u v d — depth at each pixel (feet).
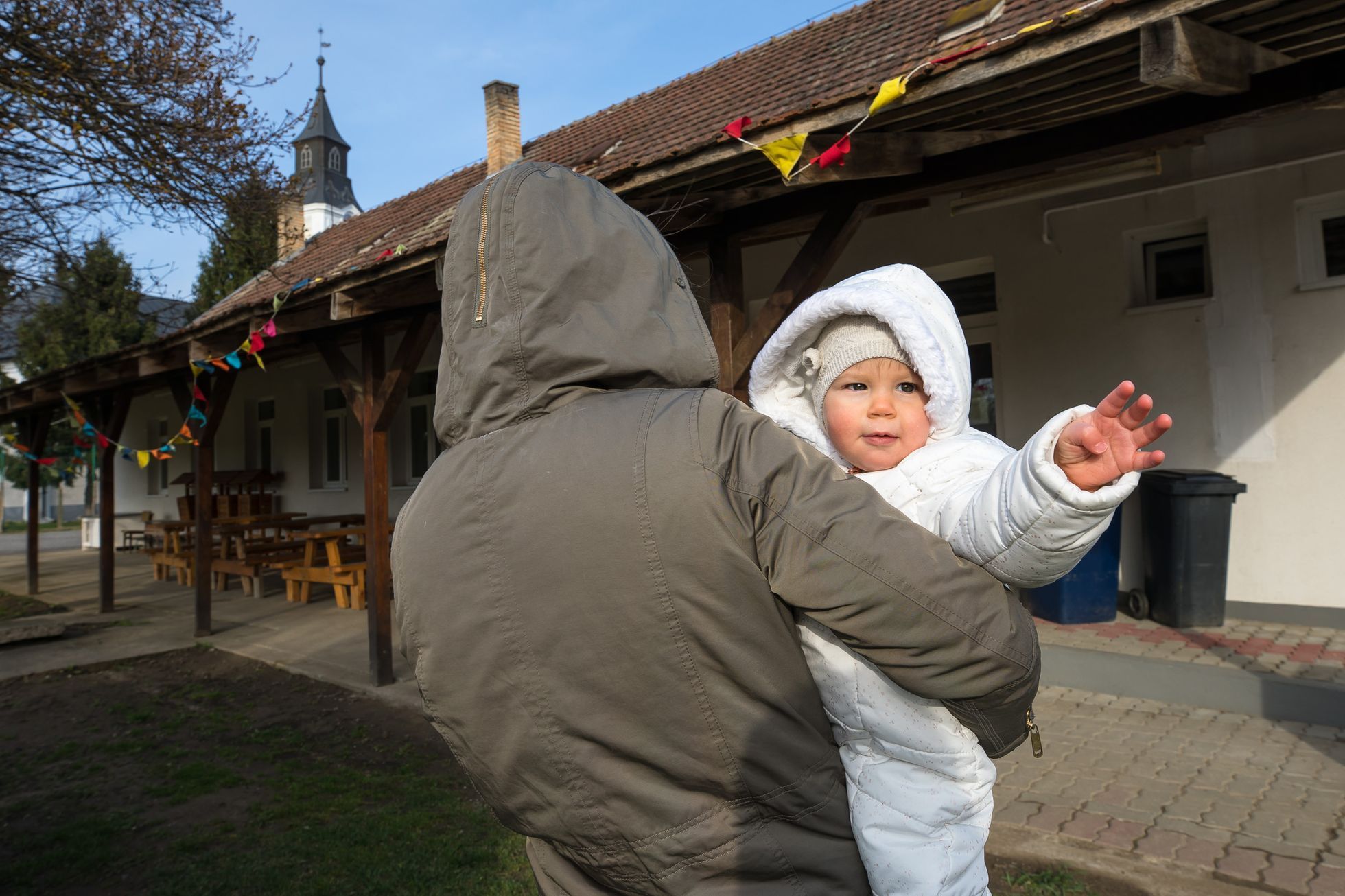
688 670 2.96
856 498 3.00
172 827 12.76
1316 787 11.85
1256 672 15.25
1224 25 9.27
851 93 11.30
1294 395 18.92
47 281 29.86
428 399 40.14
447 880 10.82
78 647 26.18
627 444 3.04
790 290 14.61
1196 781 12.22
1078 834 10.85
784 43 26.50
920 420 3.95
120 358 29.84
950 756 3.20
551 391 3.28
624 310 3.34
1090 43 9.37
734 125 12.35
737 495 2.97
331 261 33.55
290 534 39.68
